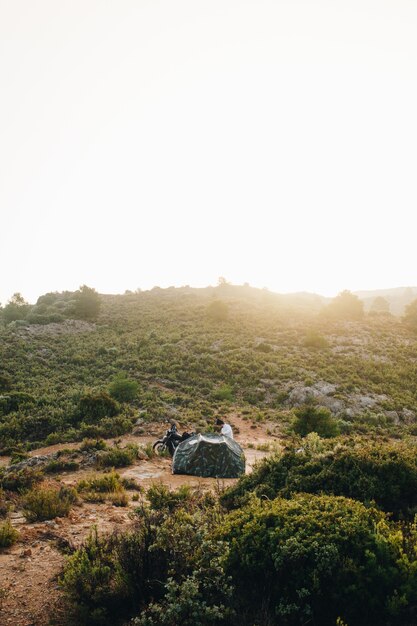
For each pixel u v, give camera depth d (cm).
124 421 2105
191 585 392
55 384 3178
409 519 584
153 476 1223
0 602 448
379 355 4144
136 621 374
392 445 747
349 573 417
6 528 621
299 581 427
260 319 5938
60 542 610
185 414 2450
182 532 501
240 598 427
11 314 6706
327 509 516
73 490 890
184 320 6088
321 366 3775
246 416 2559
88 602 437
